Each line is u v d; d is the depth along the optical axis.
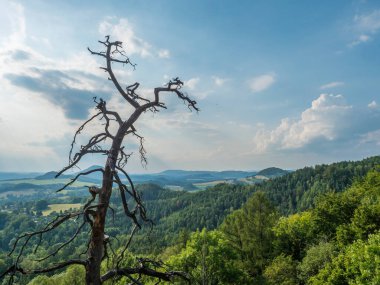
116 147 6.54
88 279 6.02
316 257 45.88
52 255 5.70
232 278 46.22
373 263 30.31
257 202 67.12
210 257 45.59
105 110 6.80
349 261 34.22
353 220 48.12
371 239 32.94
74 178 6.07
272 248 64.00
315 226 57.22
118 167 6.30
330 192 59.41
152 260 6.89
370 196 62.50
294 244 60.34
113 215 6.45
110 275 6.29
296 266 49.62
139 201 6.45
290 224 63.12
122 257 6.50
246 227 65.56
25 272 5.54
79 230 5.90
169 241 123.81
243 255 65.06
